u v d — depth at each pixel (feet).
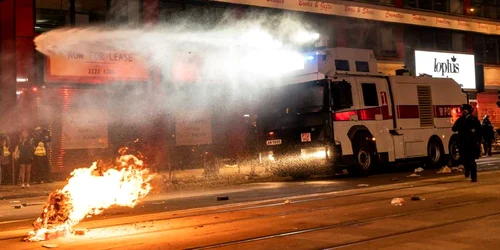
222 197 45.55
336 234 28.12
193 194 51.34
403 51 115.34
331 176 65.82
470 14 127.65
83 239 29.12
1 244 28.55
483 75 128.88
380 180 56.80
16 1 71.82
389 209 35.70
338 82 57.93
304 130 59.31
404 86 66.49
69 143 72.18
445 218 31.60
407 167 75.31
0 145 66.64
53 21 74.54
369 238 26.81
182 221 34.27
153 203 45.11
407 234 27.48
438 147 69.56
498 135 115.03
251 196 47.06
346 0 104.12
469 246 24.50
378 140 62.39
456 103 73.36
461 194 41.52
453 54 122.72
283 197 44.93
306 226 30.71
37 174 67.92
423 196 41.34
